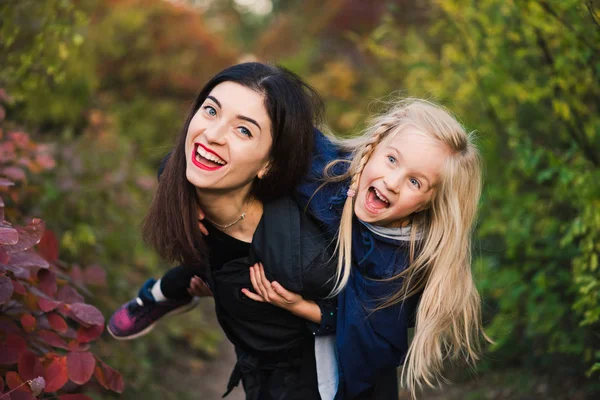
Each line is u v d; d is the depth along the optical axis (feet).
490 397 11.27
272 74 6.34
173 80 26.89
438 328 6.68
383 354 6.59
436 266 6.63
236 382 7.79
